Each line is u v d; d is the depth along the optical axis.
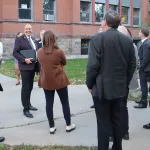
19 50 6.96
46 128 6.25
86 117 6.96
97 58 4.22
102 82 4.26
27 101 7.05
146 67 7.37
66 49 27.33
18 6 24.27
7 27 23.53
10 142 5.47
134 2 33.03
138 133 5.91
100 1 29.61
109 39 4.25
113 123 4.61
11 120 6.78
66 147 5.18
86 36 28.17
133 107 7.75
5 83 11.80
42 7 25.58
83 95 9.33
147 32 7.21
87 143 5.40
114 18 4.32
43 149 5.10
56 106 7.89
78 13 27.53
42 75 5.79
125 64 4.38
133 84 5.97
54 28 26.42
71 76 13.55
